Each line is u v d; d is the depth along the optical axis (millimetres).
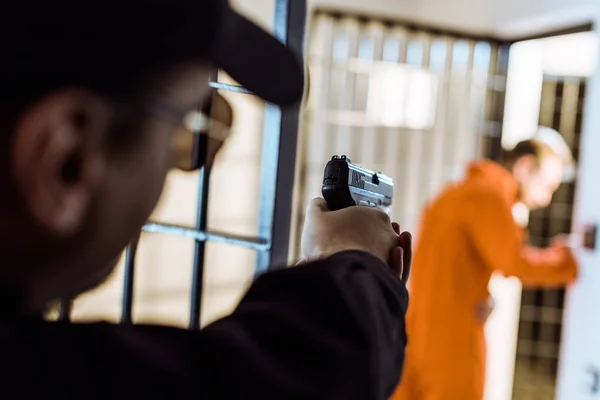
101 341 332
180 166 432
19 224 299
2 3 277
